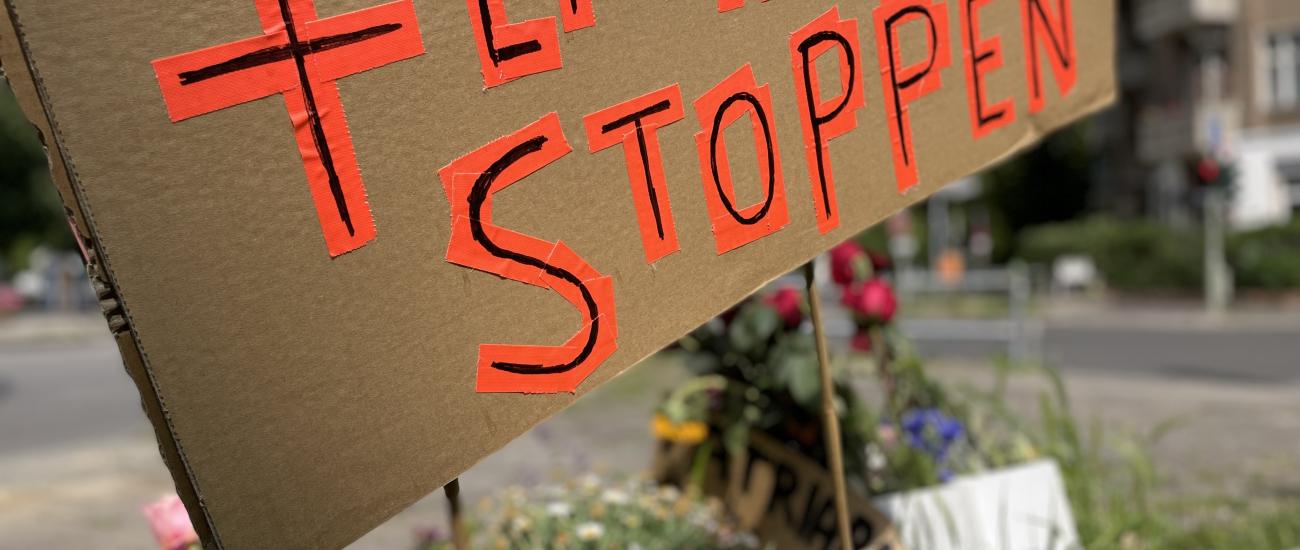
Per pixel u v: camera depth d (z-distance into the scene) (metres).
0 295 25.20
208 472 1.03
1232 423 5.52
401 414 1.13
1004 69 1.64
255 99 1.04
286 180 1.06
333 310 1.09
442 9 1.13
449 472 1.16
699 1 1.32
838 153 1.45
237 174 1.03
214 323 1.03
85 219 0.96
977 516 2.24
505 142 1.18
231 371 1.04
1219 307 17.03
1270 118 20.50
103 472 5.74
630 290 1.27
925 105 1.54
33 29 0.93
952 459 2.60
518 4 1.18
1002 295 13.70
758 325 2.46
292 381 1.07
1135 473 3.01
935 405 2.65
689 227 1.32
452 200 1.15
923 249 28.59
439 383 1.15
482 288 1.17
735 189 1.36
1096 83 1.76
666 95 1.29
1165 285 19.28
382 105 1.10
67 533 4.23
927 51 1.54
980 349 11.32
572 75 1.22
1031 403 6.44
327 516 1.10
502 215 1.18
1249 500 3.52
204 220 1.02
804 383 2.38
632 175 1.27
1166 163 23.17
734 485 2.58
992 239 27.08
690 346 2.68
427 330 1.14
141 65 0.98
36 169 32.72
